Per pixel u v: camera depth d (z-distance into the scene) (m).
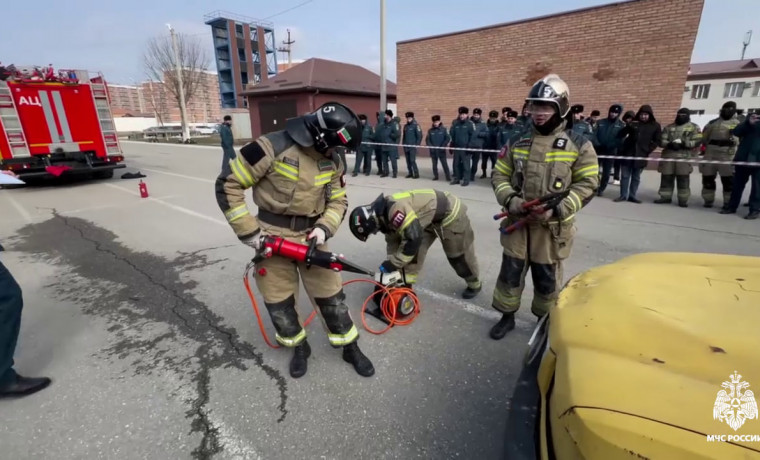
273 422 2.10
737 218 5.87
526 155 2.45
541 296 2.66
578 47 10.51
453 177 9.10
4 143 8.38
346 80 21.06
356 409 2.18
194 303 3.44
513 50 11.70
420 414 2.13
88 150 9.52
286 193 2.11
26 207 7.26
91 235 5.46
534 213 2.36
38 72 8.67
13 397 2.30
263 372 2.52
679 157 6.55
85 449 1.95
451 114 13.50
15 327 2.24
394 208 2.64
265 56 54.31
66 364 2.62
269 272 2.25
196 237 5.29
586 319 1.40
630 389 1.08
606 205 6.80
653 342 1.22
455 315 3.17
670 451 0.93
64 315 3.27
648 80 9.62
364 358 2.51
